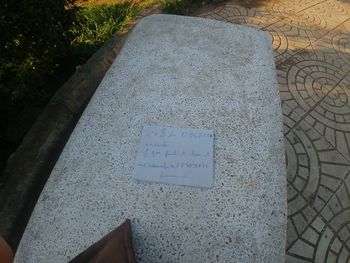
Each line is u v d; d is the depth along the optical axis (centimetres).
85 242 115
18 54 232
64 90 265
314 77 330
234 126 145
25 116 271
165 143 139
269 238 115
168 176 129
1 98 242
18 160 228
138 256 111
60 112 252
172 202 122
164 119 148
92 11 362
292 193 247
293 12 409
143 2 390
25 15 223
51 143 239
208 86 161
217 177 129
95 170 132
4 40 224
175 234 115
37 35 237
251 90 160
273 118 149
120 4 386
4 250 88
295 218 236
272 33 376
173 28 195
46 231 118
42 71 258
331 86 323
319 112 299
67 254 113
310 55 354
